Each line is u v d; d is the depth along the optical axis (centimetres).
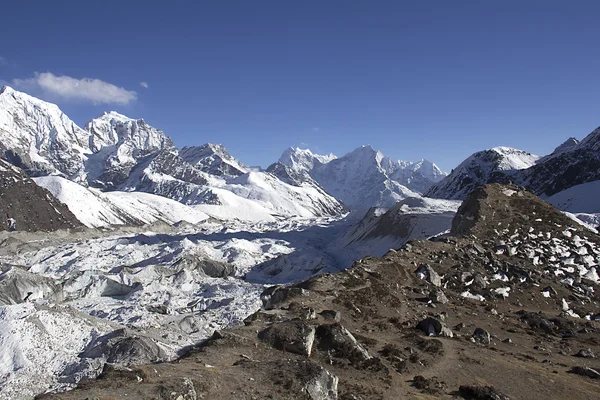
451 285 4519
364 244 12019
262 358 2292
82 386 1720
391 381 2295
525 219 6544
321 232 17538
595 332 3653
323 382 1984
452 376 2491
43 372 2434
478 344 3105
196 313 5353
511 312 4094
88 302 6131
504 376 2555
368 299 3681
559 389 2434
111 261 9538
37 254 10794
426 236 9862
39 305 3086
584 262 5534
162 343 2845
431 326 3212
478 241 5819
